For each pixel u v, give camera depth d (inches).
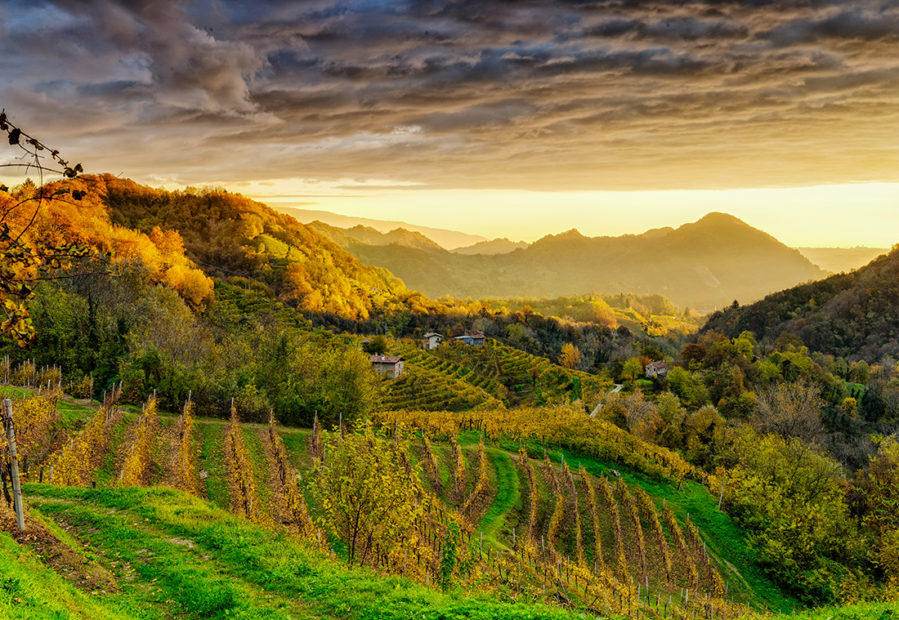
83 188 388.8
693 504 2509.8
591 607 1243.2
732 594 1860.2
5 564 583.8
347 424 2753.4
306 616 695.7
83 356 2449.6
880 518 2081.7
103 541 886.4
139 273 3540.8
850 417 4517.7
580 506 2290.8
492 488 2303.2
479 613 692.7
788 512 2084.2
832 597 1813.5
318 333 6289.4
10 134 340.8
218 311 5236.2
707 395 4864.7
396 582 833.5
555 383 6156.5
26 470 1248.8
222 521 1050.1
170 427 2004.2
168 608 692.1
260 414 2517.2
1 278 381.7
